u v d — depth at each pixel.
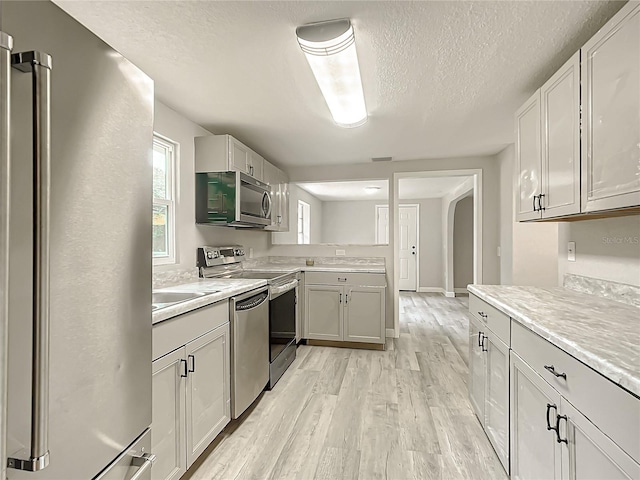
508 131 2.98
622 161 1.23
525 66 1.86
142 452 1.04
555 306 1.57
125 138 0.96
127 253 0.97
